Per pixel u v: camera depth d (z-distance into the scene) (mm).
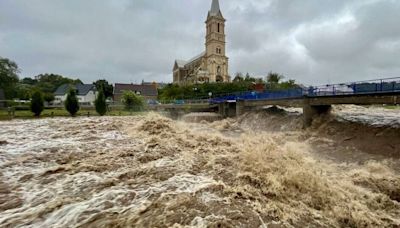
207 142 10641
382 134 13438
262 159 7207
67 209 4426
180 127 14641
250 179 5910
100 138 11367
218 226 3887
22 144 9906
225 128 25562
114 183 5719
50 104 39656
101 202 4688
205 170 6777
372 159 10820
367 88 15125
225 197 4938
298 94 21469
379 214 5254
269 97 26328
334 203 5223
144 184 5641
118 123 16688
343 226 4547
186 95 64250
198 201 4723
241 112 31781
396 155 10906
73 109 28672
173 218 4094
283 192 5348
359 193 6145
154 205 4543
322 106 20109
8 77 52156
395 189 6953
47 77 93875
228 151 8930
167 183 5676
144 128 13195
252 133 19500
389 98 13711
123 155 8164
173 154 8508
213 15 82125
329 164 9922
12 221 4043
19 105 34469
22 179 5988
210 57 83125
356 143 13562
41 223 4004
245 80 78312
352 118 18016
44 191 5258
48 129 14344
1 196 4992
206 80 81312
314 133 17516
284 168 6527
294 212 4625
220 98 37750
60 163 7348
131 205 4570
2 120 21797
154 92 68062
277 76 77188
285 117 24141
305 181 5812
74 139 11125
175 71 108375
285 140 16188
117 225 3910
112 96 71625
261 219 4207
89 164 7121
